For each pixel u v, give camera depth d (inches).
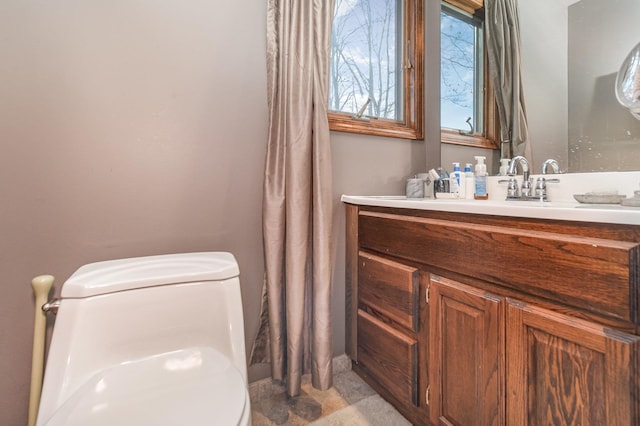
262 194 44.8
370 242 45.6
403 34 59.9
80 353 25.9
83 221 34.9
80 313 26.6
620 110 35.6
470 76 55.2
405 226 38.6
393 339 40.8
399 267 39.5
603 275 20.7
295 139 41.3
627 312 19.5
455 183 50.5
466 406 31.1
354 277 49.8
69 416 20.6
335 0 48.9
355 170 53.5
